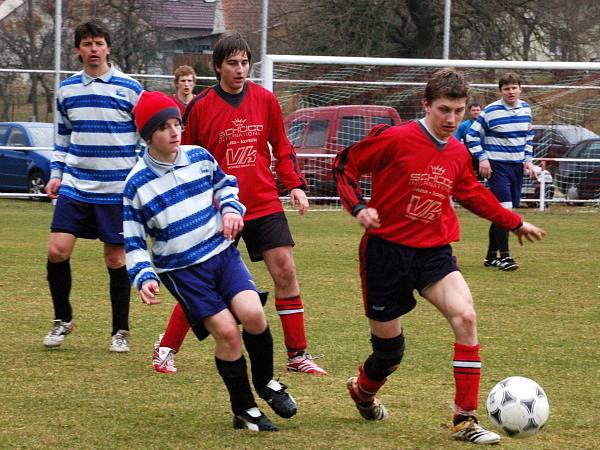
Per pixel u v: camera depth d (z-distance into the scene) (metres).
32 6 49.81
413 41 55.06
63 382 12.72
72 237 14.57
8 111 41.34
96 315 17.53
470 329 10.41
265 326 10.58
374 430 10.73
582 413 11.52
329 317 17.66
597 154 41.09
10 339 15.41
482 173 24.72
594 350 15.13
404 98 39.09
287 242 13.84
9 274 22.06
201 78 38.28
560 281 22.50
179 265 10.52
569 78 39.94
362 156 10.89
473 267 24.81
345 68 38.66
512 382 10.29
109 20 50.47
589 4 53.94
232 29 51.94
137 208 10.51
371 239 10.91
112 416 11.15
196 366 13.80
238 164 13.96
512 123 24.69
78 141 14.42
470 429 10.31
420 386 12.77
